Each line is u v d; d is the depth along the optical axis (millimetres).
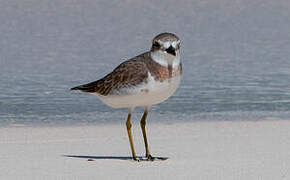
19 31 31797
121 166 10969
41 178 10094
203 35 31594
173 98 18141
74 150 12430
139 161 11398
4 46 27641
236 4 41562
